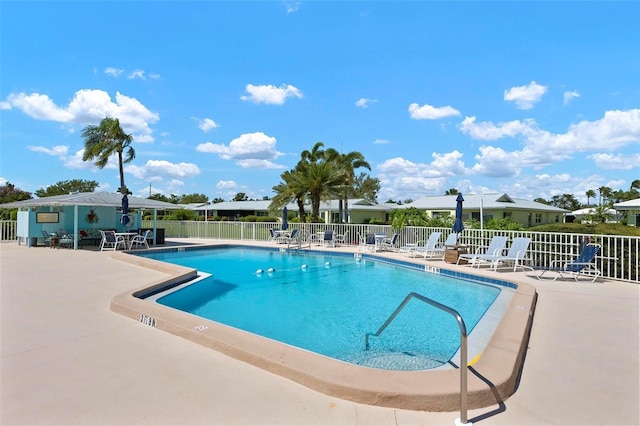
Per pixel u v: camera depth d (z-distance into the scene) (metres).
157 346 4.20
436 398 2.83
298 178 24.89
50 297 6.68
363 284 10.02
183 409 2.80
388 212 41.31
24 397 2.97
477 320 6.52
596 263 9.35
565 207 71.31
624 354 4.09
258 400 2.96
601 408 2.88
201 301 7.95
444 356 4.82
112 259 12.52
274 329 6.09
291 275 11.52
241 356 3.78
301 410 2.81
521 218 32.09
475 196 32.75
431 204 33.75
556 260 10.46
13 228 19.70
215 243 20.02
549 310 6.06
